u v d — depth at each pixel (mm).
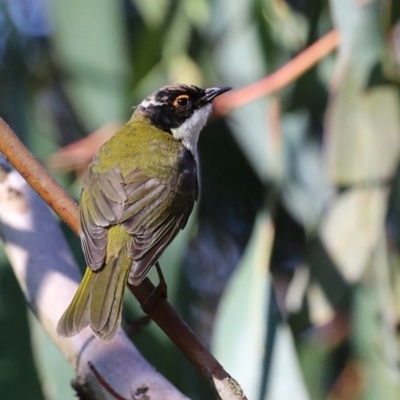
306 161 12305
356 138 10867
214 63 12547
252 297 10289
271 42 12562
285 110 11914
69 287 8062
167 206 8922
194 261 13859
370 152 10859
